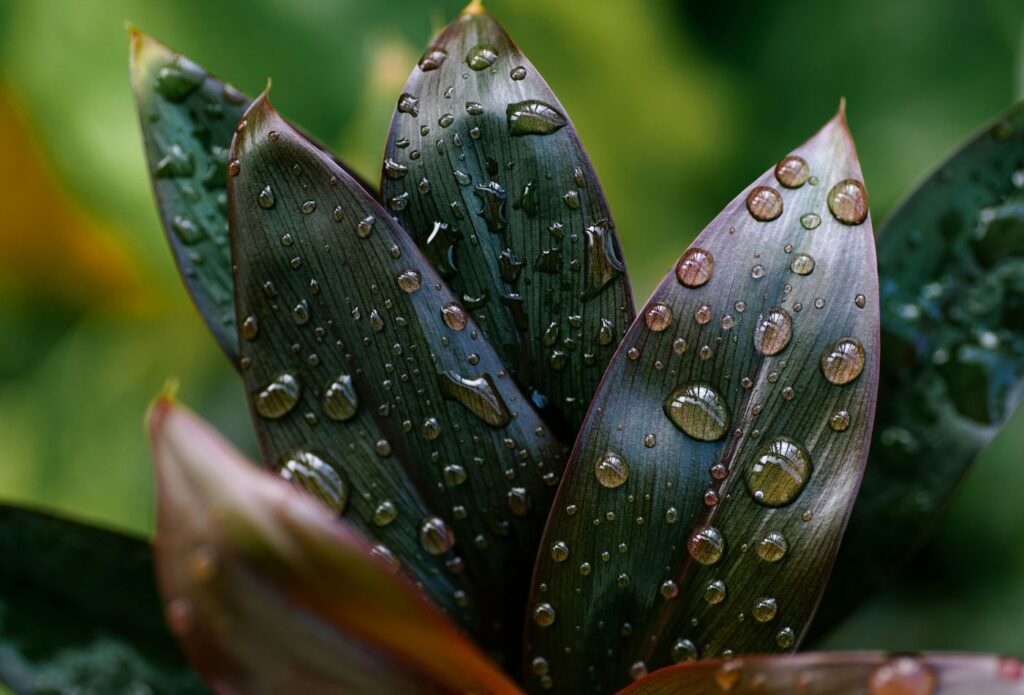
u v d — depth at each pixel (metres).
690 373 0.25
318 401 0.25
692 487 0.25
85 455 0.50
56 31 0.51
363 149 0.36
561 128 0.25
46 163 0.50
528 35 0.51
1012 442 0.46
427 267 0.25
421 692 0.23
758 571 0.25
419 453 0.25
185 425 0.22
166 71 0.27
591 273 0.26
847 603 0.27
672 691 0.23
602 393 0.25
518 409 0.25
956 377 0.28
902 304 0.28
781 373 0.24
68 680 0.26
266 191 0.25
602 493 0.25
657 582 0.25
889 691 0.22
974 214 0.28
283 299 0.25
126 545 0.27
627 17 0.51
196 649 0.22
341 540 0.22
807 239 0.24
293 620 0.23
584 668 0.25
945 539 0.46
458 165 0.26
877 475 0.28
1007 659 0.22
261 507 0.22
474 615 0.26
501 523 0.25
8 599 0.26
